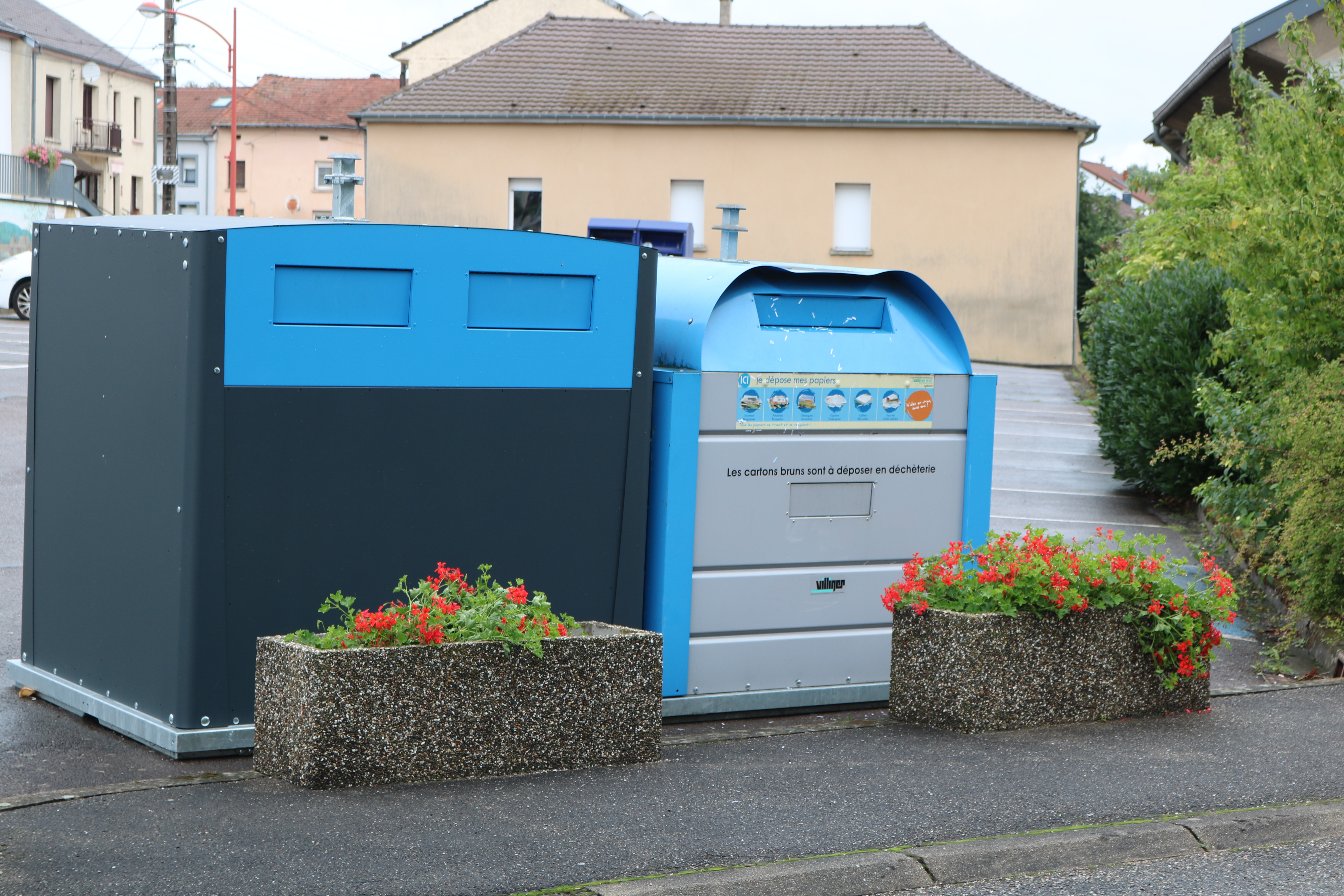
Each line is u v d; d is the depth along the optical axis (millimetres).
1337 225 7398
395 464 5363
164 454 5152
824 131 32375
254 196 71250
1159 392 13375
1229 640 8227
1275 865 4520
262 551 5160
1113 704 6051
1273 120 8086
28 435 6043
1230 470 10547
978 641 5770
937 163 32188
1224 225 7918
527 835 4348
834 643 6266
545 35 35375
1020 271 32188
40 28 49750
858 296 6391
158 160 67375
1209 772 5305
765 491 6059
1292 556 7637
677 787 4918
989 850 4398
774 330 6117
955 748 5547
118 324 5410
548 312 5609
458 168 33312
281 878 3900
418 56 49625
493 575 5590
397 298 5332
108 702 5512
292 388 5152
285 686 4750
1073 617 5941
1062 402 24266
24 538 7230
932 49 34250
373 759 4727
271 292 5086
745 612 6070
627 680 5168
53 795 4555
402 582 5043
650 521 5949
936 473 6410
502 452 5559
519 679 4957
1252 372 9719
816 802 4801
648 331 5816
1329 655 7559
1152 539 6367
